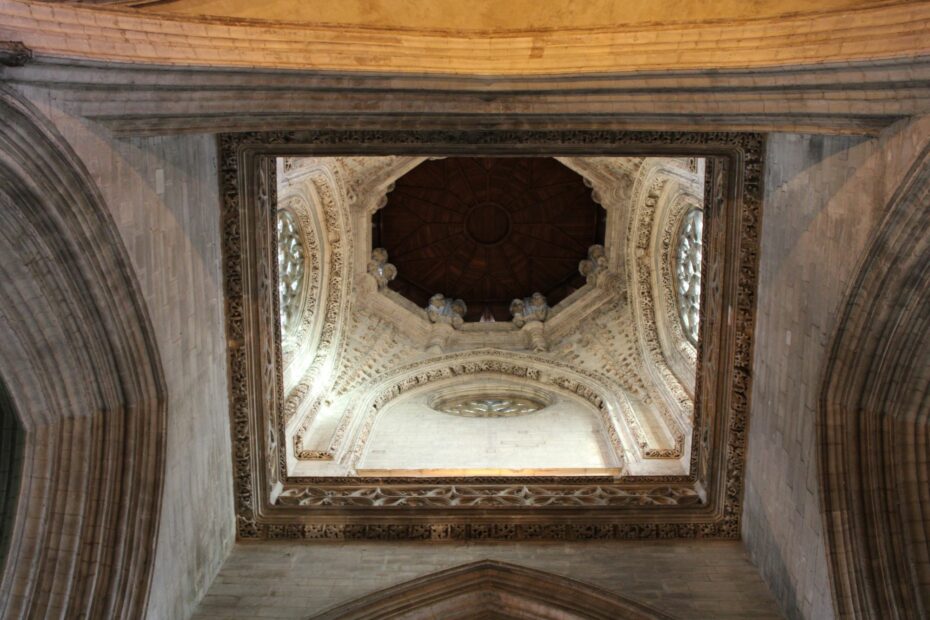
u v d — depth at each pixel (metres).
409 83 8.60
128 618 8.96
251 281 11.54
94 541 8.95
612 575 11.10
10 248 7.78
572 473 13.97
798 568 10.05
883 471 9.54
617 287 18.73
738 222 11.24
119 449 9.20
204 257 10.86
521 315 19.75
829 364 9.47
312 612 10.44
